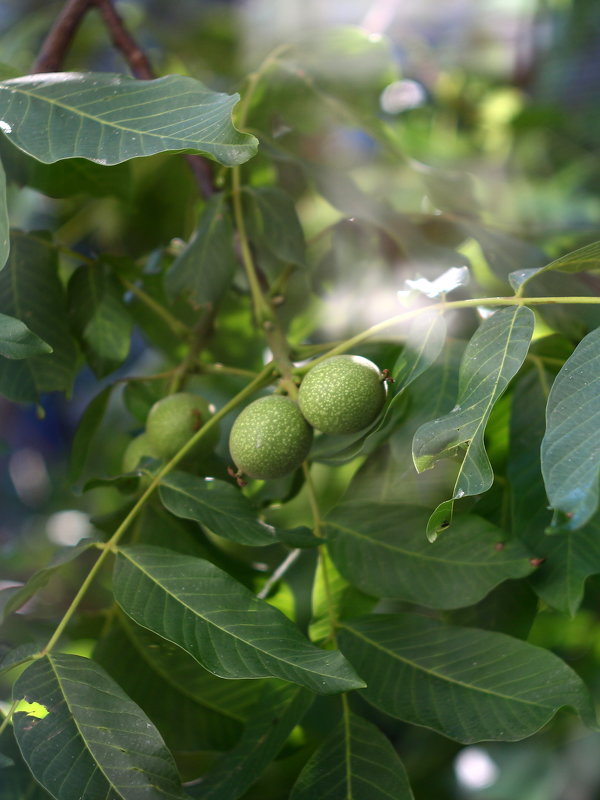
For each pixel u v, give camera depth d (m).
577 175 1.32
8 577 1.32
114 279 0.91
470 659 0.77
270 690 0.80
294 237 0.88
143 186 1.02
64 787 0.70
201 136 0.71
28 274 0.88
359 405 0.77
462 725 0.74
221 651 0.72
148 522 0.86
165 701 0.84
